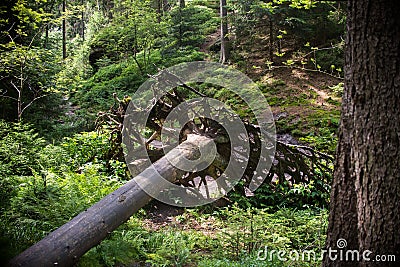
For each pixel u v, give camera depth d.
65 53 19.19
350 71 2.71
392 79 2.54
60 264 3.39
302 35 12.37
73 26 31.58
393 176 2.53
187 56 14.05
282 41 13.76
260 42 13.88
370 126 2.59
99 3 29.78
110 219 4.33
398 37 2.54
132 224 5.40
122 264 4.35
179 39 15.18
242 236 4.89
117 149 7.68
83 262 4.01
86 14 31.52
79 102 14.22
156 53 15.55
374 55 2.57
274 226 5.24
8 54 8.80
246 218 5.25
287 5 11.64
